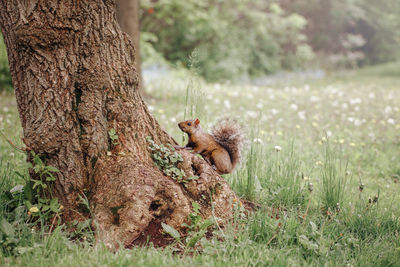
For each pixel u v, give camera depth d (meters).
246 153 4.49
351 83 18.66
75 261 2.81
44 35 3.29
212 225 3.65
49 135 3.37
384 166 6.07
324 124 8.45
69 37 3.36
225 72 20.25
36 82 3.36
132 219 3.26
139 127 3.76
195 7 21.31
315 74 22.80
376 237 3.76
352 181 5.35
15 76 3.43
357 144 7.00
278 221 3.64
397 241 3.59
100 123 3.53
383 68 25.98
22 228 3.18
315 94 12.86
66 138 3.40
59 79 3.38
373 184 5.31
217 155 4.07
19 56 3.36
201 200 3.73
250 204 4.27
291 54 24.58
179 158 3.79
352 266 3.12
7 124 6.41
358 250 3.42
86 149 3.48
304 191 4.63
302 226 3.68
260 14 22.67
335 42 27.23
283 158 5.34
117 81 3.63
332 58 25.08
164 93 12.03
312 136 7.40
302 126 8.09
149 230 3.40
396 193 4.94
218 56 21.00
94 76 3.48
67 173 3.42
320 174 5.29
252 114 7.62
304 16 27.41
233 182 4.54
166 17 20.36
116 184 3.38
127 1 10.24
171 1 19.58
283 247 3.39
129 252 3.05
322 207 4.39
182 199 3.54
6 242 2.96
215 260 3.02
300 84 19.30
